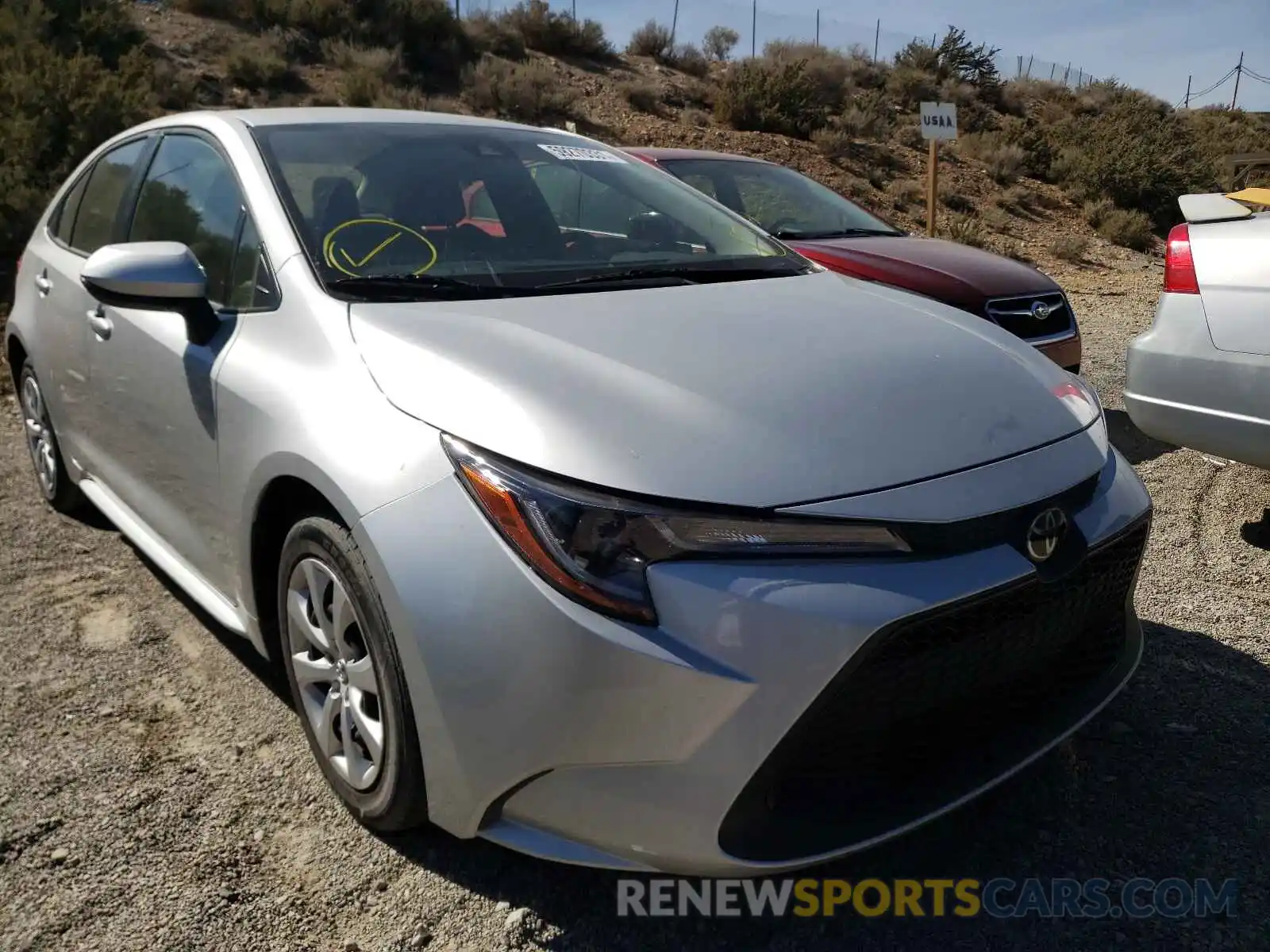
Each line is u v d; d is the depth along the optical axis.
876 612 1.83
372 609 2.07
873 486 1.93
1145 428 4.02
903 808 2.01
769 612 1.80
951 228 15.51
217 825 2.39
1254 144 25.14
